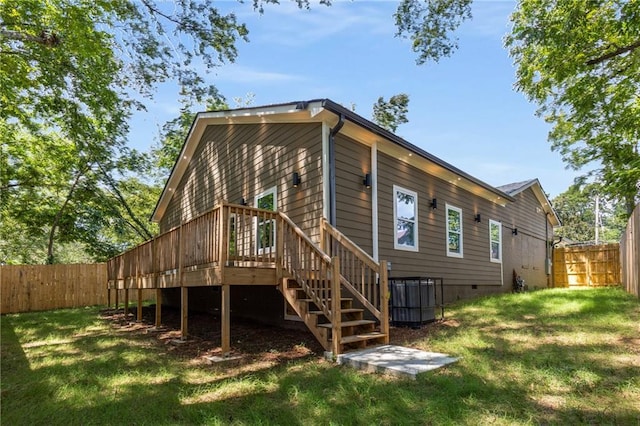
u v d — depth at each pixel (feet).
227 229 18.17
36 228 59.93
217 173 35.09
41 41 28.37
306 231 23.80
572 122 44.24
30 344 22.81
